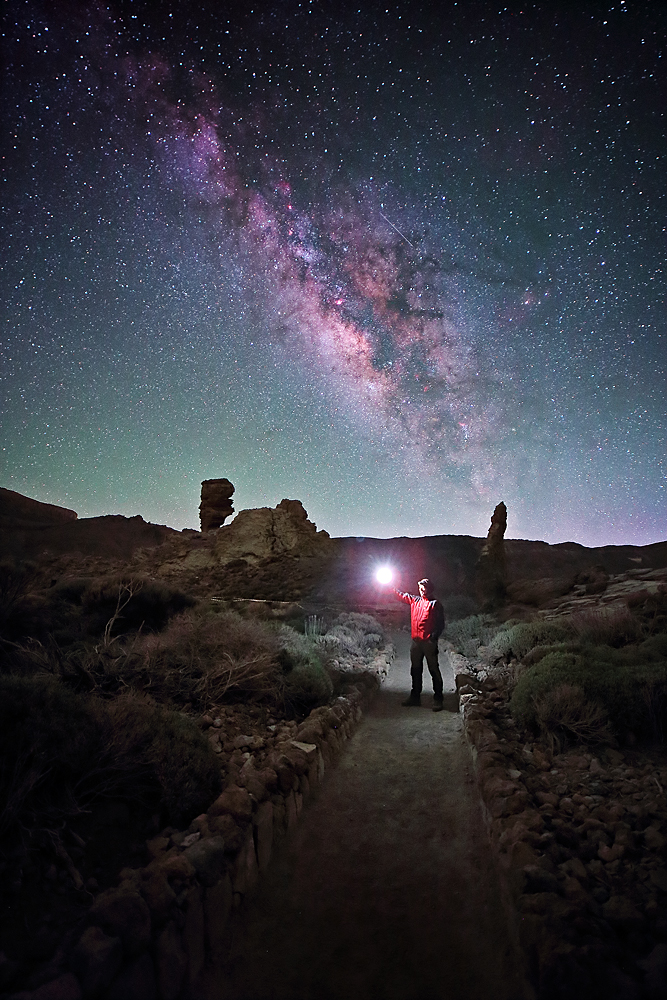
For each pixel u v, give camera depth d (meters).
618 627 10.45
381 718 8.34
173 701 6.99
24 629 8.55
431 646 8.98
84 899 3.24
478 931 3.56
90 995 2.50
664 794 4.84
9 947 2.79
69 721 4.44
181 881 3.27
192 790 4.37
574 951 2.82
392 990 3.13
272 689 7.65
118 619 10.70
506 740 6.45
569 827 4.24
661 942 3.04
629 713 6.22
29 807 3.81
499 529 25.02
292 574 35.16
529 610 18.30
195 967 3.12
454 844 4.66
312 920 3.73
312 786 5.61
